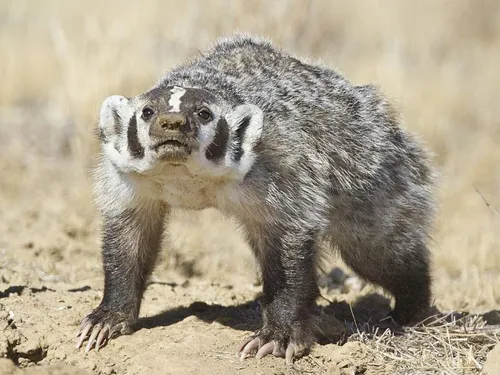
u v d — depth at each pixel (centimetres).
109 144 1102
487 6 3684
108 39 2289
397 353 1146
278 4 2022
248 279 1546
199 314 1258
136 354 1109
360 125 1267
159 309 1273
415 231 1333
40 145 2197
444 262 1670
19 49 2836
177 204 1128
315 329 1171
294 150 1145
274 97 1184
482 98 2748
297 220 1145
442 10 3666
